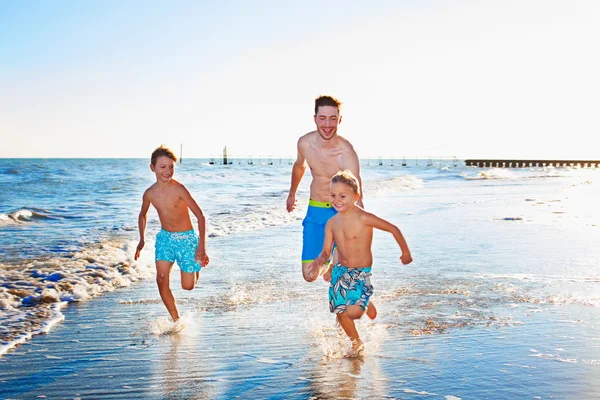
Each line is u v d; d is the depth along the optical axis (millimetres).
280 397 3203
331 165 4855
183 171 44531
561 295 5531
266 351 4043
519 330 4410
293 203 5496
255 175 39031
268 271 7102
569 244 8781
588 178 36219
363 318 4816
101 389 3344
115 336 4430
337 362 3781
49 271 6629
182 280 4949
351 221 4109
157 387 3373
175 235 4902
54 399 3195
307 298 5695
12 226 11203
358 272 4105
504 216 12875
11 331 4504
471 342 4133
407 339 4230
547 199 17531
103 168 52094
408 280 6301
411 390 3258
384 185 26266
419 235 9977
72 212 13977
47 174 36688
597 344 4066
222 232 10805
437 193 21422
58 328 4652
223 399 3186
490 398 3123
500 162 86812
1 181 28000
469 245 8820
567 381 3369
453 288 5887
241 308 5297
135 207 15531
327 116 4734
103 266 7066
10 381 3467
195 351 4055
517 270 6816
